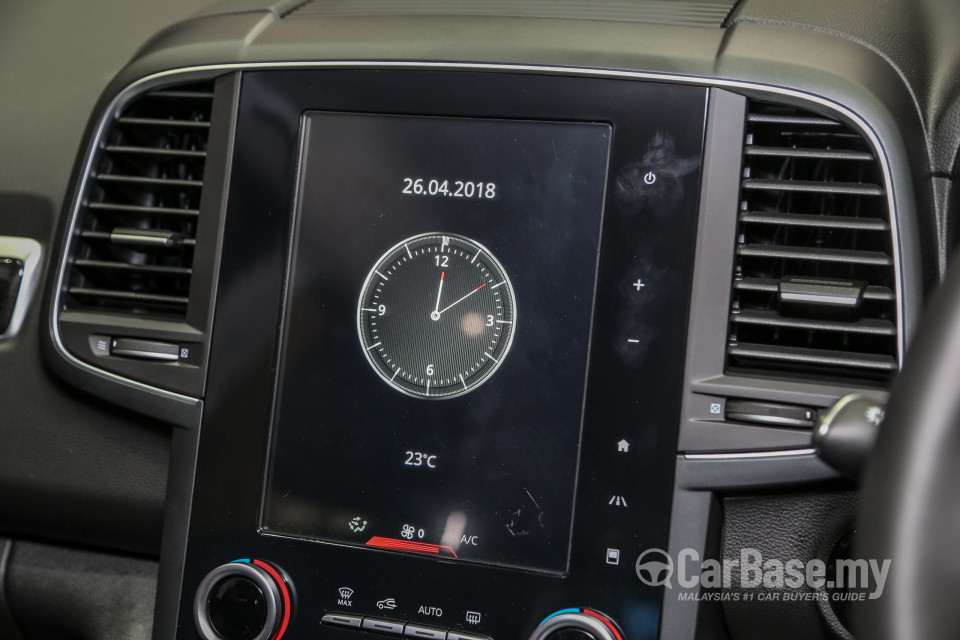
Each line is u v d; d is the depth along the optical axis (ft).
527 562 3.51
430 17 3.84
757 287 3.43
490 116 3.61
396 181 3.70
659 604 3.40
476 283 3.61
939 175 3.61
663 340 3.42
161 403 3.83
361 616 3.62
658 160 3.46
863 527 2.07
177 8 4.46
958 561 1.92
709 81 3.44
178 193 4.05
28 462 4.17
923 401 1.93
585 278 3.51
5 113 4.38
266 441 3.73
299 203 3.76
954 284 1.95
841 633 3.58
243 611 3.70
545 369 3.53
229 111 3.82
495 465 3.56
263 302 3.76
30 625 4.57
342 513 3.67
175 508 3.80
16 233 4.26
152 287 4.06
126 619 4.39
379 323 3.68
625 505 3.43
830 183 3.42
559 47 3.58
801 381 3.36
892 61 3.66
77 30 4.51
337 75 3.74
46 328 3.99
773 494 3.53
